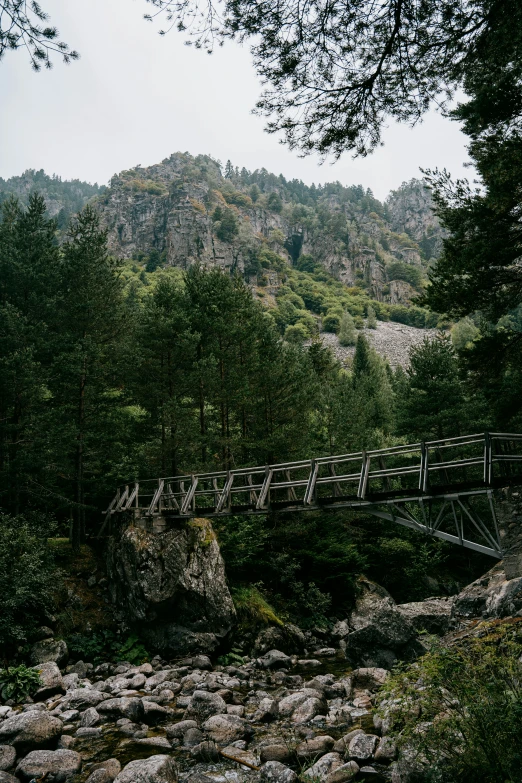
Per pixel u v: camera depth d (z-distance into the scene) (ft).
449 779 15.28
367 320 547.90
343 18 17.08
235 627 55.67
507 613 34.30
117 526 63.31
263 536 69.92
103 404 71.87
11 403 64.90
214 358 73.31
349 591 78.23
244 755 27.94
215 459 78.69
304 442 81.76
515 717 14.89
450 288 45.98
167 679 45.42
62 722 32.04
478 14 17.70
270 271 632.38
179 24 15.75
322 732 30.30
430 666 17.89
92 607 56.49
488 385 51.80
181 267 572.10
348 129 20.29
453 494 38.96
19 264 71.72
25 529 51.29
